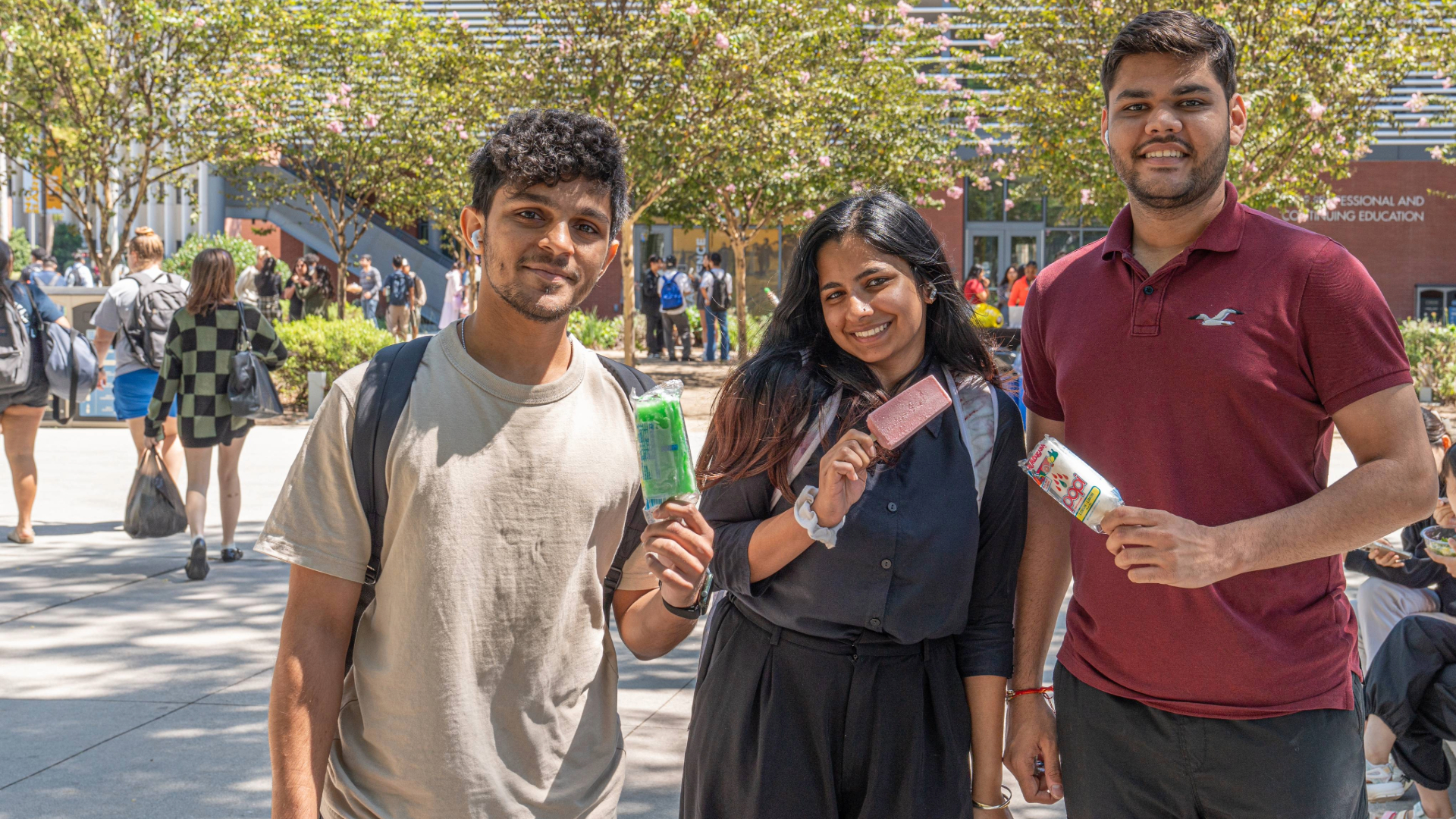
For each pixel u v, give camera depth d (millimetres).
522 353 1994
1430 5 13375
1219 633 2199
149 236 7418
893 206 2375
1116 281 2324
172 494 6504
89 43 15070
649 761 4160
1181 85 2199
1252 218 2252
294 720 1882
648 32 13031
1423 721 3525
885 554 2260
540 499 1958
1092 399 2322
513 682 1968
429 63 18266
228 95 16297
